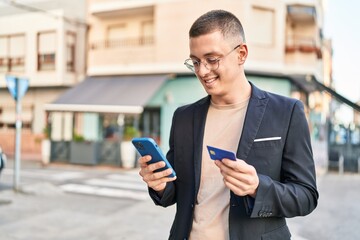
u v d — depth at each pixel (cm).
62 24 1723
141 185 941
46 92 1822
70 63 1769
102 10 1664
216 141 163
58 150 1388
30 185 877
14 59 1862
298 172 147
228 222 151
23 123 1873
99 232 537
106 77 1658
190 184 164
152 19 1642
